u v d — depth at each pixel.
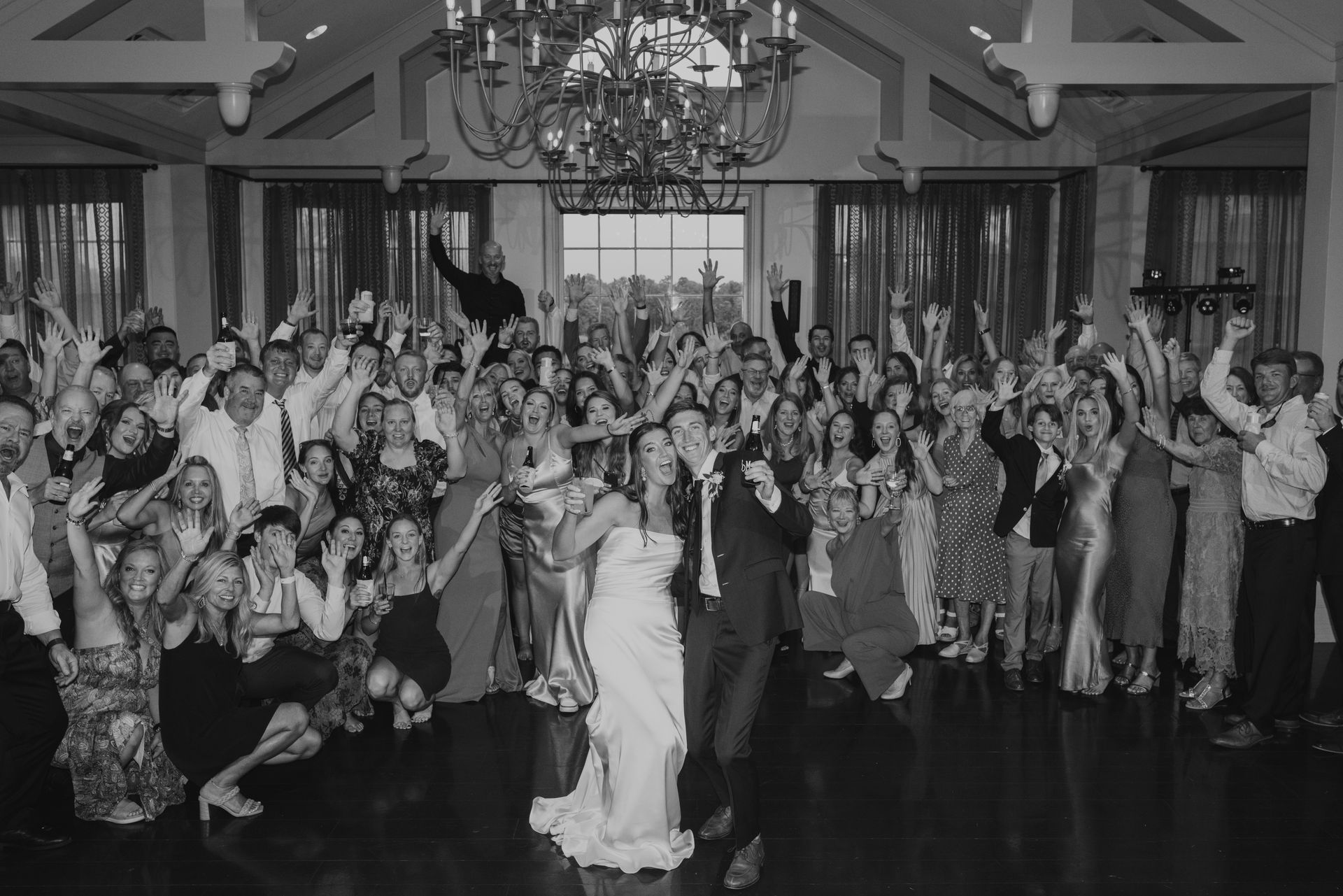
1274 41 6.27
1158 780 4.19
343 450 4.96
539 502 4.84
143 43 6.10
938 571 5.93
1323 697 5.12
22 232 10.01
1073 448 5.27
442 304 10.62
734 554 3.31
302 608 4.36
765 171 10.69
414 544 4.60
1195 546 4.98
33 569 3.60
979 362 7.58
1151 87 6.43
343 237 10.63
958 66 9.54
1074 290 10.16
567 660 4.92
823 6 9.57
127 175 9.91
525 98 5.39
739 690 3.31
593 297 10.97
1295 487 4.38
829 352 7.73
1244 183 10.02
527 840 3.67
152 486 4.08
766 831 3.74
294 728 3.90
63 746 3.93
